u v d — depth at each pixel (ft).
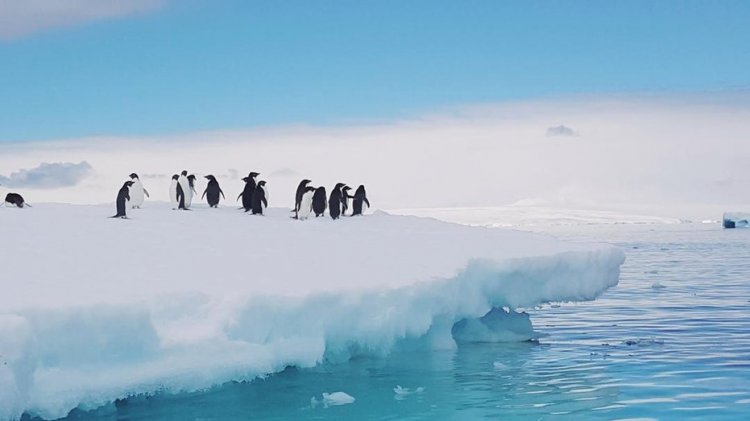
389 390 35.17
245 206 69.97
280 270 39.27
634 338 49.98
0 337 23.98
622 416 30.94
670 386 35.91
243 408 31.81
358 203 67.97
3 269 35.47
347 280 37.76
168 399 32.37
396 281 38.55
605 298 73.61
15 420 24.26
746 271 103.65
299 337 33.73
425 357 43.01
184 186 67.72
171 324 30.71
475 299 44.01
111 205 70.95
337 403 32.91
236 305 31.68
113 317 27.84
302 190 63.57
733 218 330.75
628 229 375.86
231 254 43.32
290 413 31.17
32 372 24.97
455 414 31.40
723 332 51.88
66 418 28.96
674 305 67.36
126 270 36.86
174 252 42.91
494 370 39.70
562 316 61.67
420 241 50.93
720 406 32.24
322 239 50.42
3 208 61.52
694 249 162.91
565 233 295.28
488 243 51.13
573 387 35.94
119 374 27.68
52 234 46.78
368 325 36.50
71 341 27.02
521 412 31.63
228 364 30.19
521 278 46.55
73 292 30.53
